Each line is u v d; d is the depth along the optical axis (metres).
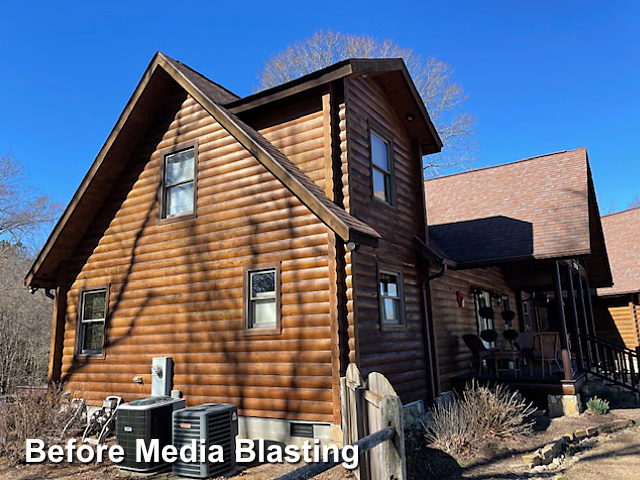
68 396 9.20
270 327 8.01
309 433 7.23
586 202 12.58
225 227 8.77
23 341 16.80
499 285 15.73
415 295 9.91
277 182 8.27
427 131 10.91
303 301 7.62
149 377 9.25
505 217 13.64
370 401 5.07
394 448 3.92
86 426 8.86
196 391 8.54
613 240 22.95
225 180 8.95
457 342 11.82
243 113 9.31
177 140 9.90
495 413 8.25
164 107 10.28
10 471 6.83
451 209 15.74
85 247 10.94
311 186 7.84
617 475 6.42
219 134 9.25
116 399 9.56
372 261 8.34
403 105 10.37
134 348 9.60
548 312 22.14
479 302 14.02
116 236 10.45
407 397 8.72
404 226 10.00
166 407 6.96
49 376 10.67
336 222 6.91
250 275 8.36
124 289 10.05
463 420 7.91
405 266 9.69
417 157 10.98
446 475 6.31
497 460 7.03
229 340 8.33
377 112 9.63
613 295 19.22
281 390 7.60
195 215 9.23
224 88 11.46
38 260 10.80
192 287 9.01
